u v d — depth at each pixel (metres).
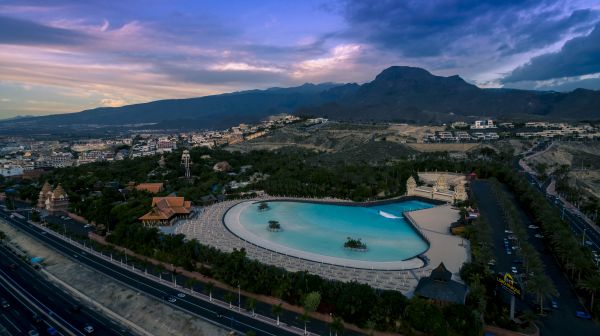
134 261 162.25
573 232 186.50
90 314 128.38
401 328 106.94
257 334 109.56
